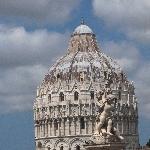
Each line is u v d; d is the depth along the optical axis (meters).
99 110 109.62
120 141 107.81
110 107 108.50
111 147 105.25
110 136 106.44
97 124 108.94
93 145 106.44
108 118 108.25
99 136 107.06
